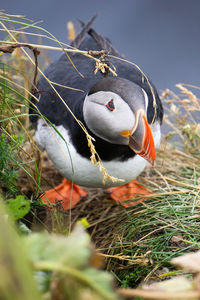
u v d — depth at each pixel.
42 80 3.59
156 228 2.99
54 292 1.04
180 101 4.22
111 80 2.67
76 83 3.27
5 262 0.82
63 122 3.06
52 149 3.13
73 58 3.66
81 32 3.89
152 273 2.51
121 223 3.18
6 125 2.85
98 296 1.01
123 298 1.07
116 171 3.08
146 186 3.74
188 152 4.43
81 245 1.02
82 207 3.64
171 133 4.13
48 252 1.01
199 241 2.75
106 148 2.88
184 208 3.15
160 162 4.25
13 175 2.66
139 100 2.59
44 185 3.80
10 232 0.86
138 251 2.75
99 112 2.66
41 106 3.33
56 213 2.93
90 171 3.06
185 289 1.18
